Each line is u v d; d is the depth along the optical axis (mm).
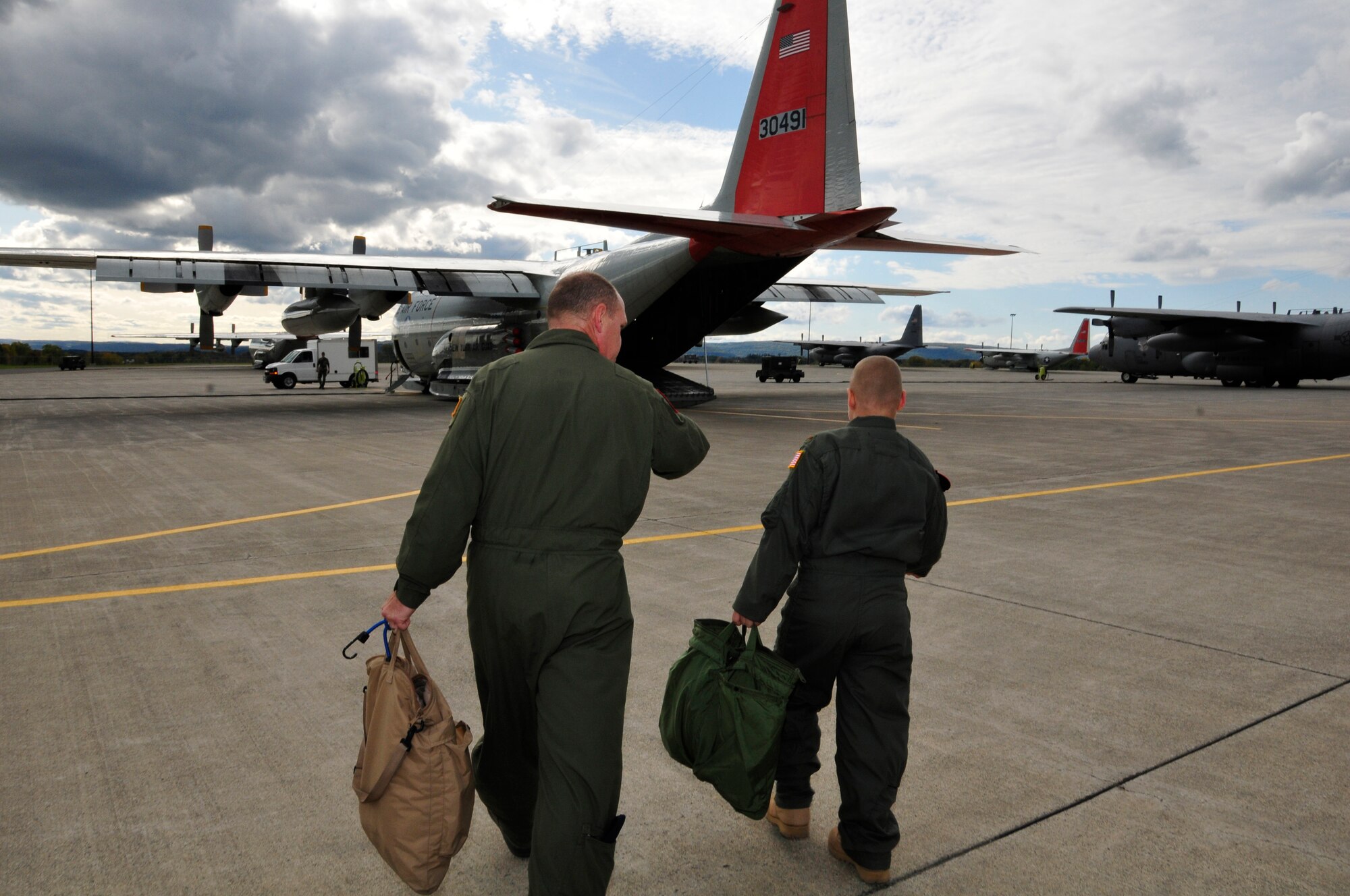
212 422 17359
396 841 1991
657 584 5363
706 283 18297
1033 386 38156
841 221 13461
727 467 10797
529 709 2160
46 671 3869
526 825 2391
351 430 15727
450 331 25172
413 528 2025
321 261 18797
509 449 1988
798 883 2398
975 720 3424
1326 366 32062
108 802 2758
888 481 2344
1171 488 9328
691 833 2664
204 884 2334
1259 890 2330
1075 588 5336
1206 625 4629
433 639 4324
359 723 3352
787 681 2311
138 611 4770
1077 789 2883
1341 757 3109
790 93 15023
